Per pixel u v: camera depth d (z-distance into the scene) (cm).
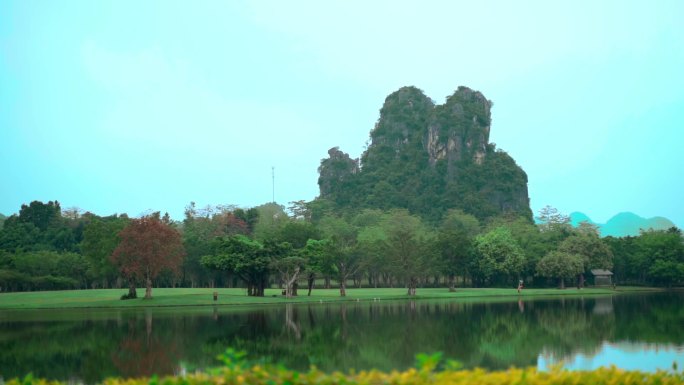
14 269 12756
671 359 3684
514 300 10625
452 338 4762
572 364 3519
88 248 10644
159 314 7231
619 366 3425
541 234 18762
